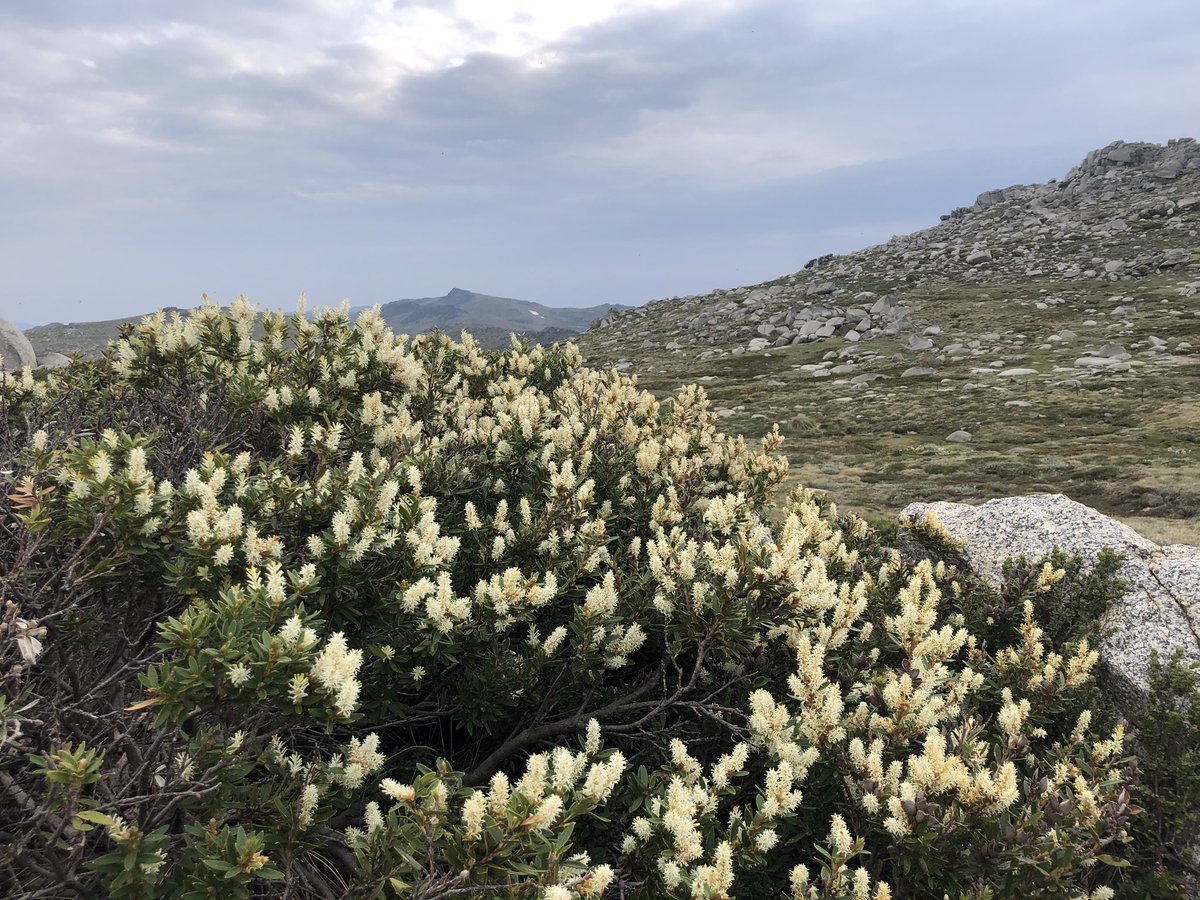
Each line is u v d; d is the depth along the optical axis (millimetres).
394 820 2865
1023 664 5598
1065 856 3598
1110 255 105312
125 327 6691
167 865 2666
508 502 6648
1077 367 59438
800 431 46844
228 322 6777
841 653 5254
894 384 62500
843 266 139750
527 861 2887
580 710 4570
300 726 3023
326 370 6688
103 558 3461
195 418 6445
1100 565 6828
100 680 3762
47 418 6309
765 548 4648
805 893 3193
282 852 2846
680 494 6871
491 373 10273
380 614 4102
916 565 7562
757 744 3920
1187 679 5168
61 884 2654
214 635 2873
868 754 3914
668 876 2855
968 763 4035
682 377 79312
